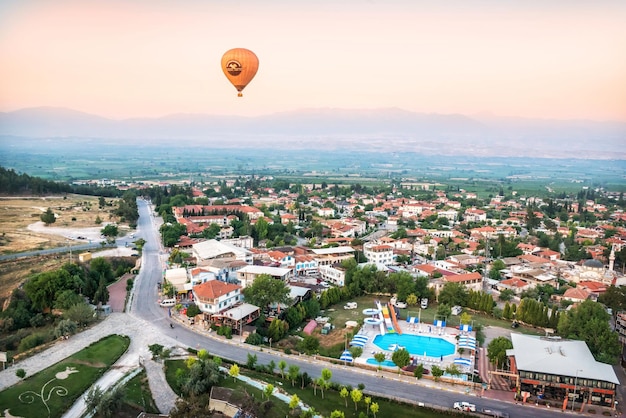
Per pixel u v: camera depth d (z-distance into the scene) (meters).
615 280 197.00
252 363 114.56
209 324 142.00
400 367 115.62
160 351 117.88
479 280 193.12
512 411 100.56
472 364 121.94
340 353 128.88
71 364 112.00
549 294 188.25
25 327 142.88
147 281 185.50
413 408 100.81
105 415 90.88
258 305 151.38
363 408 100.38
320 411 98.44
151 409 96.88
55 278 152.25
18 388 100.06
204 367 105.81
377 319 151.25
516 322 155.00
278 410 96.69
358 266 194.50
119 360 117.38
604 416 100.00
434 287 181.00
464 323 149.50
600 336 124.25
